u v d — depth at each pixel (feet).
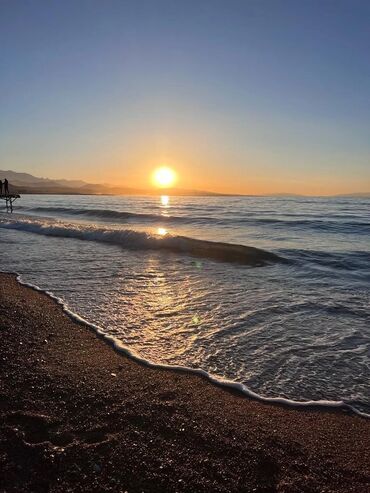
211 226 94.53
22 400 14.58
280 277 37.60
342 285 34.22
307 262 45.16
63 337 21.43
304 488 10.80
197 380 17.01
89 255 49.34
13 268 40.57
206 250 51.08
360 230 83.41
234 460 11.75
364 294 31.17
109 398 15.05
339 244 61.05
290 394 16.10
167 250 53.26
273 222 101.40
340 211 155.02
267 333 22.70
